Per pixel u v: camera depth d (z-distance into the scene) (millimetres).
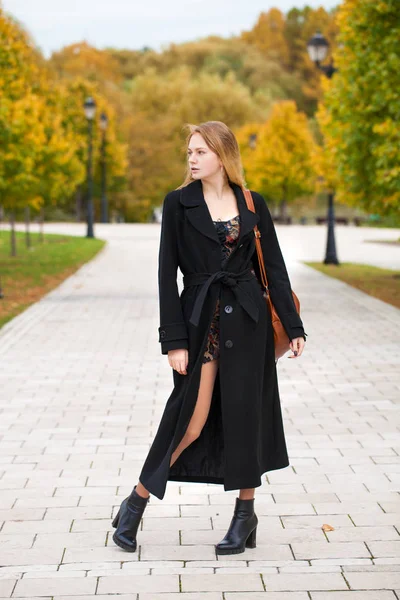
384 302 14133
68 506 4613
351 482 5023
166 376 8227
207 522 4387
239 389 3762
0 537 4160
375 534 4188
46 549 4008
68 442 5906
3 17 18453
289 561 3852
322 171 22031
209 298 3768
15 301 14297
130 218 70188
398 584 3598
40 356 9273
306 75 114250
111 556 3920
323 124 17719
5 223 53125
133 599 3455
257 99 83500
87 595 3494
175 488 4953
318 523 4352
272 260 3947
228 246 3814
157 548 4023
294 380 7980
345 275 19406
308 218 73125
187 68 88500
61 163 23516
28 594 3500
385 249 31219
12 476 5148
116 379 8078
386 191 16000
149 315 12695
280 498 4746
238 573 3717
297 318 3906
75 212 66375
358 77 15578
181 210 3840
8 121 17000
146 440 5957
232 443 3766
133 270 20672
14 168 18047
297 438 5988
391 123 13836
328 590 3539
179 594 3504
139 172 67750
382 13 14977
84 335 10758
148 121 71188
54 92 31609
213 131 3838
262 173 58344
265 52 116438
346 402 7078
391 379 7988
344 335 10633
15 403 7086
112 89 71562
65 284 17234
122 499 4730
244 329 3773
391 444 5828
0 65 18219
